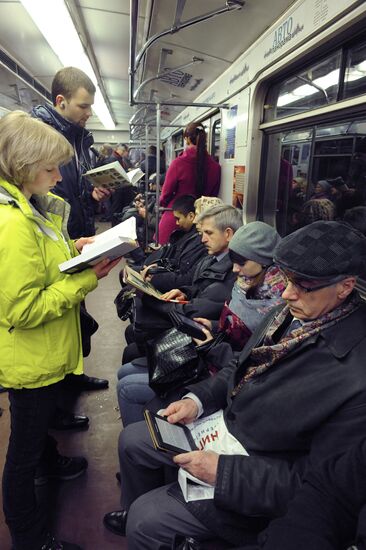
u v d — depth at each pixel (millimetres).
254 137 3289
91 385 2893
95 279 1412
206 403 1459
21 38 4820
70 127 2248
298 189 2857
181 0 2271
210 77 4465
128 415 1929
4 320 1276
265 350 1195
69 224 2398
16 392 1378
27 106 6457
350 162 2184
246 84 3316
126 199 7082
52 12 3342
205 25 3113
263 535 868
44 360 1349
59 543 1617
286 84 2869
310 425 1063
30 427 1414
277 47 2621
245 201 3471
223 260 2162
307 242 1039
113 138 17281
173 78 5023
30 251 1237
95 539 1756
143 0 3021
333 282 1021
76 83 2129
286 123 2836
